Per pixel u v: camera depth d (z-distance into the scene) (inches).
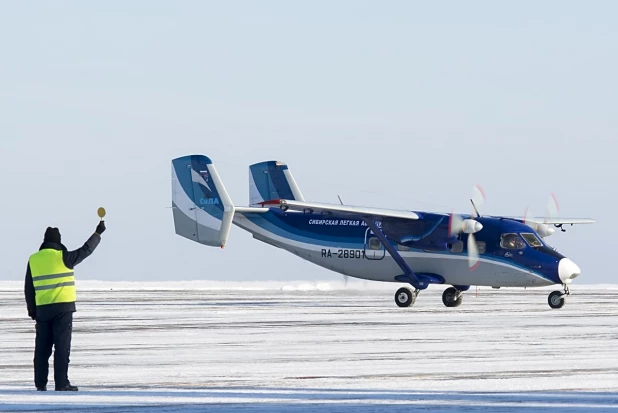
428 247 4128.9
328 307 4188.0
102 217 1662.2
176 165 4790.8
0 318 3430.1
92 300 5191.9
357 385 1635.1
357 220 4411.9
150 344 2384.4
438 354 2112.5
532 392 1546.5
